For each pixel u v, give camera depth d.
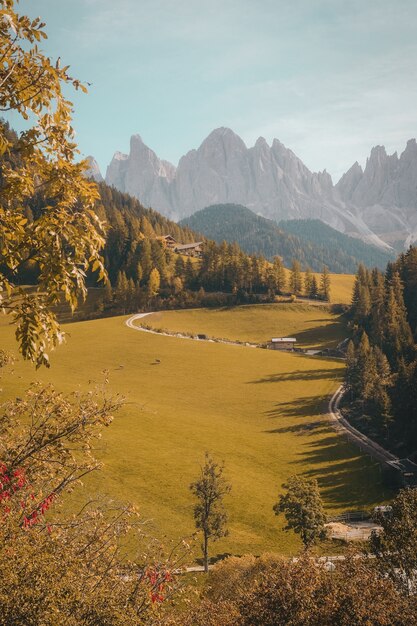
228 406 121.50
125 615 10.60
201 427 104.94
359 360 131.62
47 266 9.21
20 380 99.38
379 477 86.31
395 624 19.98
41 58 9.30
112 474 77.31
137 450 87.81
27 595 9.33
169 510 69.31
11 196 9.34
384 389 113.25
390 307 171.75
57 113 9.52
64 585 10.12
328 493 81.12
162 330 185.25
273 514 72.88
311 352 176.12
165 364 149.25
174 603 12.40
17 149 9.35
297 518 63.25
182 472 81.56
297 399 127.00
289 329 198.50
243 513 72.50
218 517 58.38
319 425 110.19
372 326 178.75
